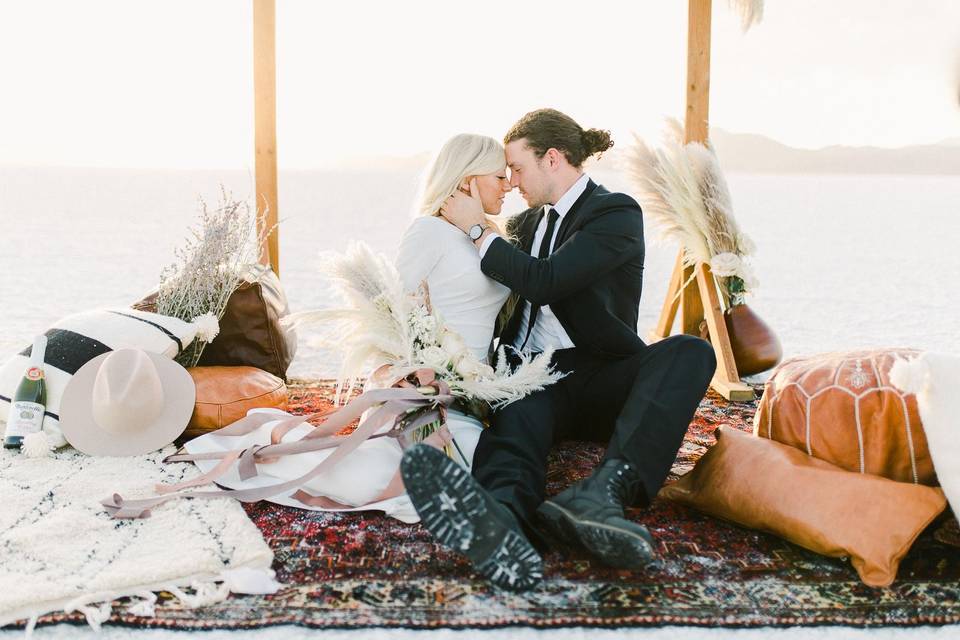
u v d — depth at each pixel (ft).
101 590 6.05
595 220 8.42
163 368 9.44
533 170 8.82
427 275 8.48
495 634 5.73
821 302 21.75
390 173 288.51
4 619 5.73
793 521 6.86
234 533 6.97
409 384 8.03
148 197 79.66
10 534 6.83
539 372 7.95
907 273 28.02
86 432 8.89
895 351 7.84
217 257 10.64
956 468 6.51
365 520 7.57
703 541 7.25
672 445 7.11
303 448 7.87
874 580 6.42
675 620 5.89
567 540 6.64
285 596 6.15
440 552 6.93
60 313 18.17
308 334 16.87
